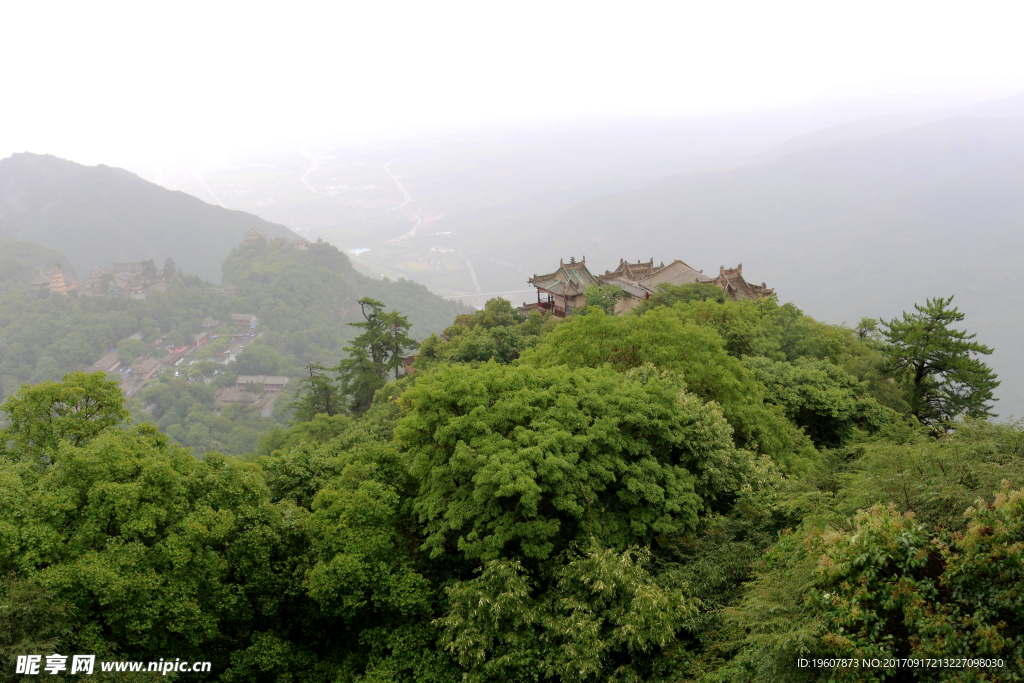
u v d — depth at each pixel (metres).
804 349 46.09
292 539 18.38
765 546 17.53
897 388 45.09
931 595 10.74
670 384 24.27
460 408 20.25
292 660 16.89
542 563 17.25
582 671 13.79
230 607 16.02
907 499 13.91
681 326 31.83
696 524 18.59
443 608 17.28
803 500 17.23
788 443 27.92
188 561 15.44
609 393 21.38
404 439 20.50
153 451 17.94
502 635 15.34
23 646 12.91
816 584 12.18
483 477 16.89
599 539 17.55
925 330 45.91
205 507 16.41
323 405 67.81
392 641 16.61
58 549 14.47
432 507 18.20
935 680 10.06
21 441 18.69
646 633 14.39
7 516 14.38
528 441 18.17
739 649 13.61
